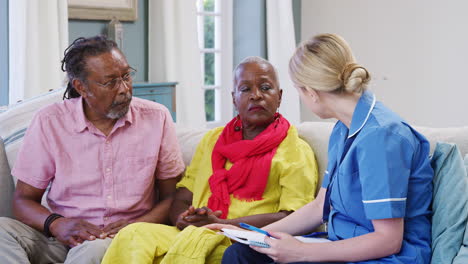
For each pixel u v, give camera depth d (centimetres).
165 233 182
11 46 358
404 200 148
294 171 198
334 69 156
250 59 212
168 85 405
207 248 169
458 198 159
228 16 534
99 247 177
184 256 168
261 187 200
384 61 551
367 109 156
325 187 181
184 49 455
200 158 220
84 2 402
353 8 556
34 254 197
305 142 209
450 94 516
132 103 214
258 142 202
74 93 215
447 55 514
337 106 161
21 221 202
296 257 154
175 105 412
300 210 185
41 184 206
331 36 160
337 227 165
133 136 209
